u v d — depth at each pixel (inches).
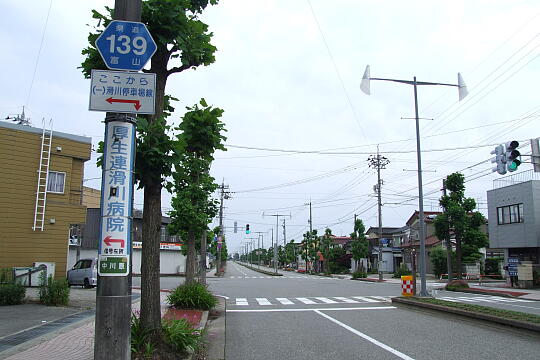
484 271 1526.8
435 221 1162.0
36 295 579.8
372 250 2370.8
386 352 308.5
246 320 486.6
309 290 982.4
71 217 773.9
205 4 287.7
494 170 639.8
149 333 241.3
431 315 522.3
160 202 258.2
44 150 749.9
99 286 177.8
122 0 196.2
